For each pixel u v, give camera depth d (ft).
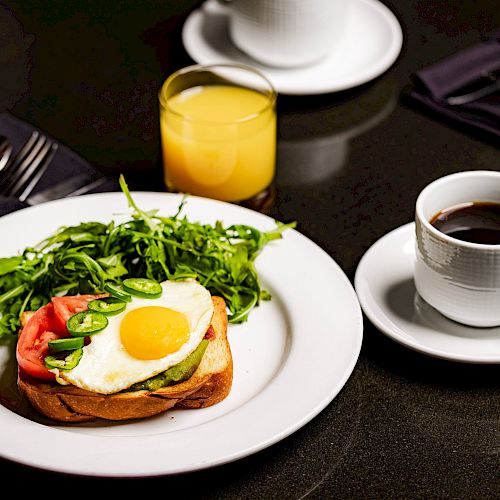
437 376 3.58
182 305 3.53
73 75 4.56
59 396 3.43
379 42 4.56
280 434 3.35
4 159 4.14
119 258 3.76
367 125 4.34
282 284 3.73
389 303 3.72
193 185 4.10
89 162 4.24
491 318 3.62
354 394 3.55
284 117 4.39
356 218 4.03
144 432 3.46
